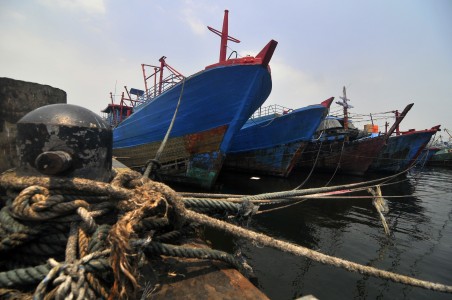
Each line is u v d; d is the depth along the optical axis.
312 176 19.77
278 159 16.67
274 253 5.55
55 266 1.32
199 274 1.96
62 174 1.91
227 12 10.59
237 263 2.18
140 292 1.71
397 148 22.84
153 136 10.81
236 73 8.44
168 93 9.68
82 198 1.94
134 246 1.51
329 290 4.35
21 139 1.96
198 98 9.24
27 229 1.75
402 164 22.94
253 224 7.71
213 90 8.94
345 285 4.52
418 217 9.28
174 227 2.26
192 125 9.81
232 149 18.78
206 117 9.52
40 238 1.82
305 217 8.63
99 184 1.86
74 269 1.31
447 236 7.31
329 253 5.95
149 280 1.85
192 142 10.07
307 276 4.73
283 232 7.21
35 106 3.87
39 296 1.19
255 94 9.00
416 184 18.31
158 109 10.23
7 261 1.85
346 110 18.84
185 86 9.23
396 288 4.50
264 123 16.41
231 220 2.99
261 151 17.36
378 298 4.20
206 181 10.38
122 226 1.42
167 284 1.82
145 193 1.85
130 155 12.10
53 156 1.75
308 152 21.84
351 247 6.32
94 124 2.09
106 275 1.57
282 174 16.66
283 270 4.91
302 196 3.78
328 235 7.11
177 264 2.08
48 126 1.90
